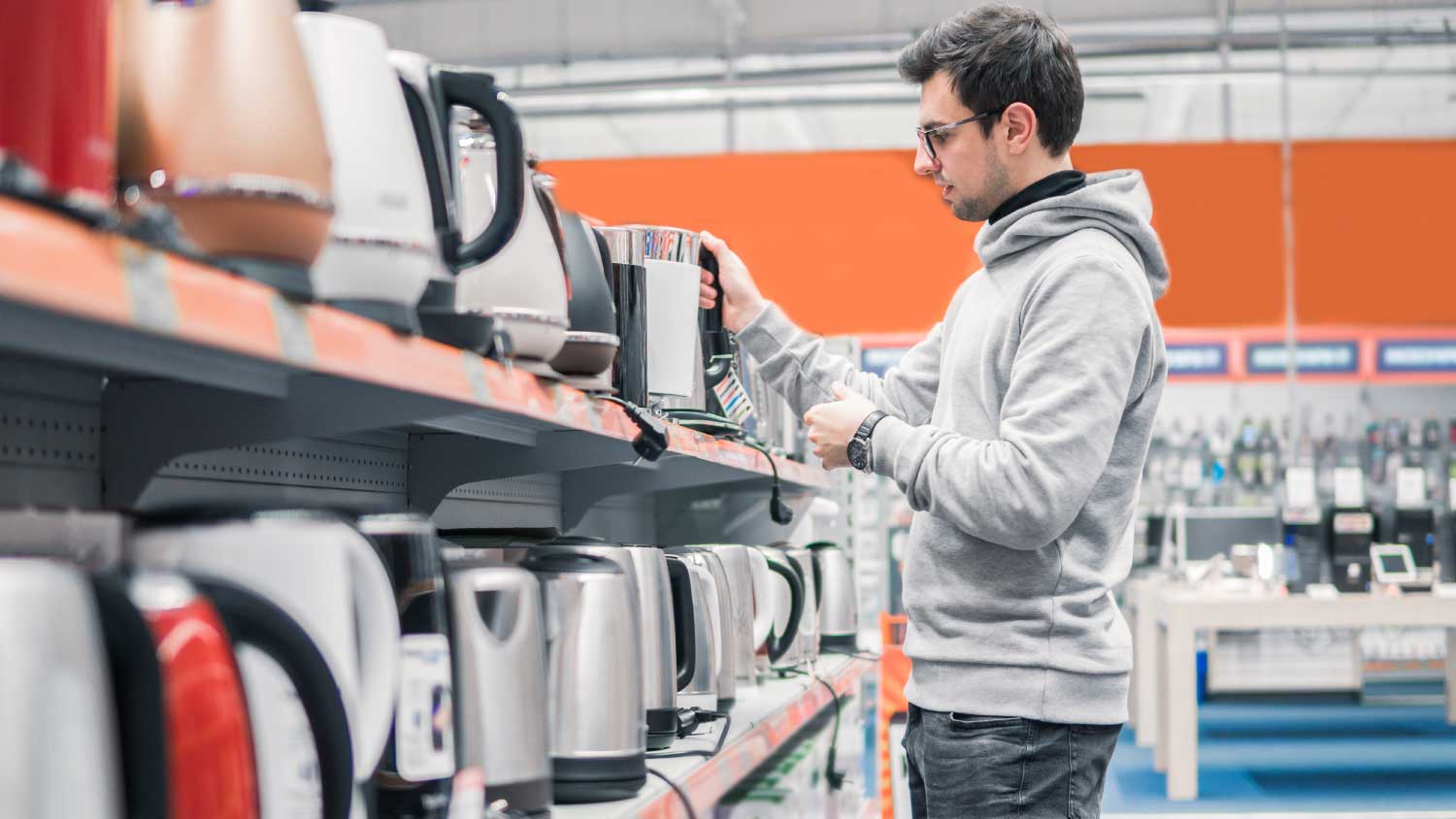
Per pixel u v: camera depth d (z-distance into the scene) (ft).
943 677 5.35
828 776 9.39
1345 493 20.63
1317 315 23.02
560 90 25.31
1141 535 27.76
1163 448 31.30
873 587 15.64
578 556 4.67
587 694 4.47
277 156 2.55
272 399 3.43
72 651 1.86
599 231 6.71
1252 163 22.93
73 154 1.98
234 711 2.19
